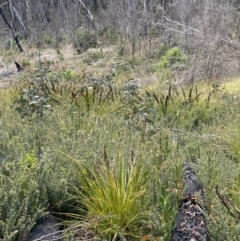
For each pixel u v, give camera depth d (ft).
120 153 9.09
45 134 11.50
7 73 42.19
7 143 9.92
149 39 48.70
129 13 53.11
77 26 71.72
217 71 31.58
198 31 35.04
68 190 8.68
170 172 9.04
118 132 12.12
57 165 9.10
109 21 65.77
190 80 28.09
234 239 7.18
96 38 62.08
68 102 15.58
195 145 11.80
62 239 7.47
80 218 7.94
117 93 17.61
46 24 73.26
